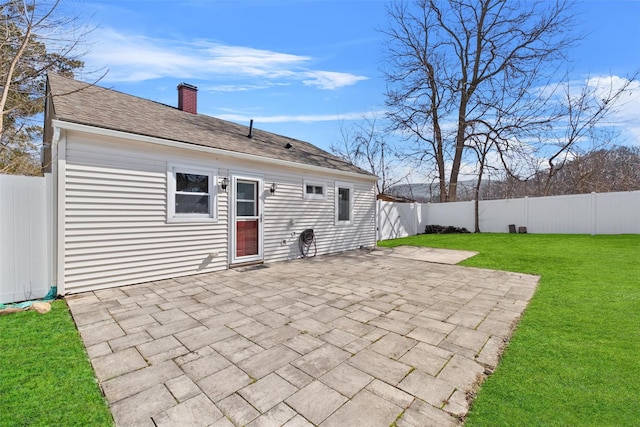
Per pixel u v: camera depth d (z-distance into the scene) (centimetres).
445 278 555
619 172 1611
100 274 463
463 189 1739
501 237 1134
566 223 1152
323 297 437
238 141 722
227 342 288
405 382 221
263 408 191
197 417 183
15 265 403
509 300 418
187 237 564
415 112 1608
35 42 541
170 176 537
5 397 199
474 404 194
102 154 462
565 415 181
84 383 218
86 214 448
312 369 239
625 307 368
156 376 229
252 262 679
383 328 323
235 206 641
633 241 855
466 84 1581
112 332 310
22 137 895
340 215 930
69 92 532
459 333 309
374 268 653
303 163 776
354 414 185
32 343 281
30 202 416
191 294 448
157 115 662
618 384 211
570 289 455
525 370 234
